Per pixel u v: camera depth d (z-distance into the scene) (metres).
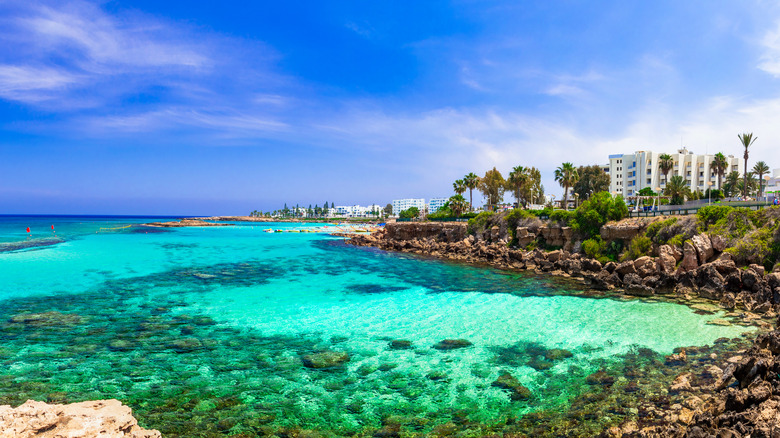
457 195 103.69
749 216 35.09
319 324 24.03
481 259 54.78
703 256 34.84
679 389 14.90
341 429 12.80
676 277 33.62
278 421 13.24
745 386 14.37
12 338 21.00
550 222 52.75
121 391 15.18
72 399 14.43
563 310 27.12
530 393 15.07
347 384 15.93
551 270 44.50
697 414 12.54
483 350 19.62
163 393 15.07
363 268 47.50
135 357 18.62
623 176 120.12
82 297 30.52
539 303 29.28
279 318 25.30
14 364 17.61
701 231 36.69
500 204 120.62
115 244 73.56
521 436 12.33
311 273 43.19
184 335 21.86
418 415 13.62
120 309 27.17
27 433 9.46
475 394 15.05
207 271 43.44
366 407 14.15
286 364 17.92
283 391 15.33
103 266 45.44
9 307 27.33
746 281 28.72
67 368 17.25
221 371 17.14
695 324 23.36
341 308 27.89
